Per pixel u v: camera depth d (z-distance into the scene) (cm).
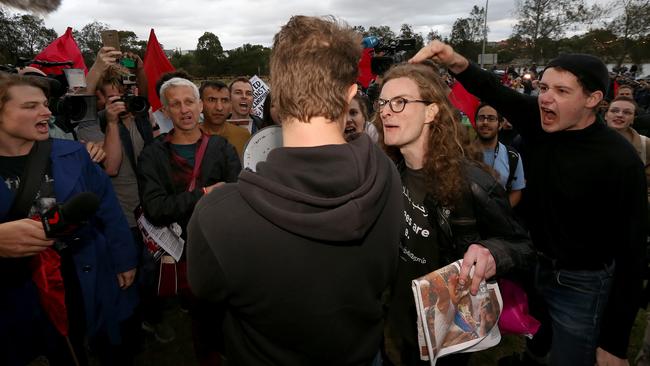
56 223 124
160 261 200
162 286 198
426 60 157
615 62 2809
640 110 523
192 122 208
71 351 161
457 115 134
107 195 183
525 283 172
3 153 151
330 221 63
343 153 69
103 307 180
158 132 346
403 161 153
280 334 70
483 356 242
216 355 189
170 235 194
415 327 149
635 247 141
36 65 240
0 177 146
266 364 74
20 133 147
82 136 256
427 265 142
